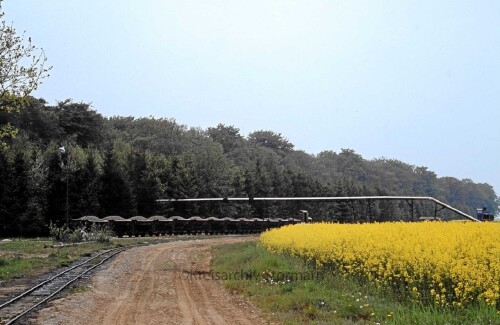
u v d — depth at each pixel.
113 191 67.50
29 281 23.14
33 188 60.19
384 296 16.73
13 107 30.94
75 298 19.02
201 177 91.06
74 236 46.34
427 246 18.81
